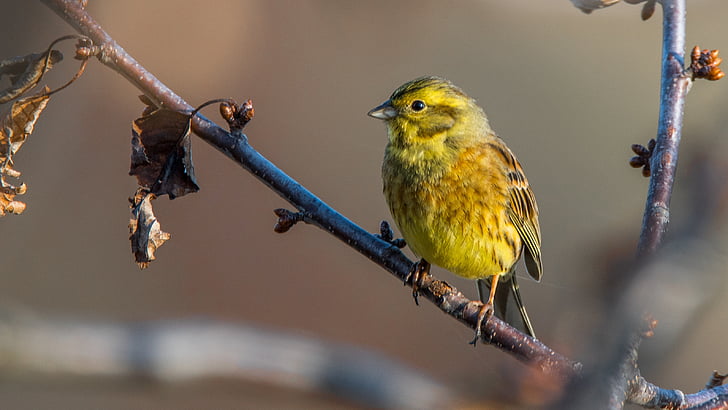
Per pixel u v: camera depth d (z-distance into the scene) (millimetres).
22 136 6754
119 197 13578
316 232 13180
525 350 7387
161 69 14695
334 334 11680
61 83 13773
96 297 12109
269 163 7758
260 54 15734
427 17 17703
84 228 13195
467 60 17562
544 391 2953
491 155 9242
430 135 9055
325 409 2672
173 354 2568
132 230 6660
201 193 13391
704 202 2723
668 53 7688
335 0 16750
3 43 12656
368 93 15977
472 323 7613
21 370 2424
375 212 14172
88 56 7012
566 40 18141
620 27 18828
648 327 2670
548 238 14781
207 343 2627
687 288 2635
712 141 2949
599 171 16594
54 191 13312
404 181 9086
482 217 9055
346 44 16766
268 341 2691
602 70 18125
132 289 12578
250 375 2607
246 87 15195
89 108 13930
